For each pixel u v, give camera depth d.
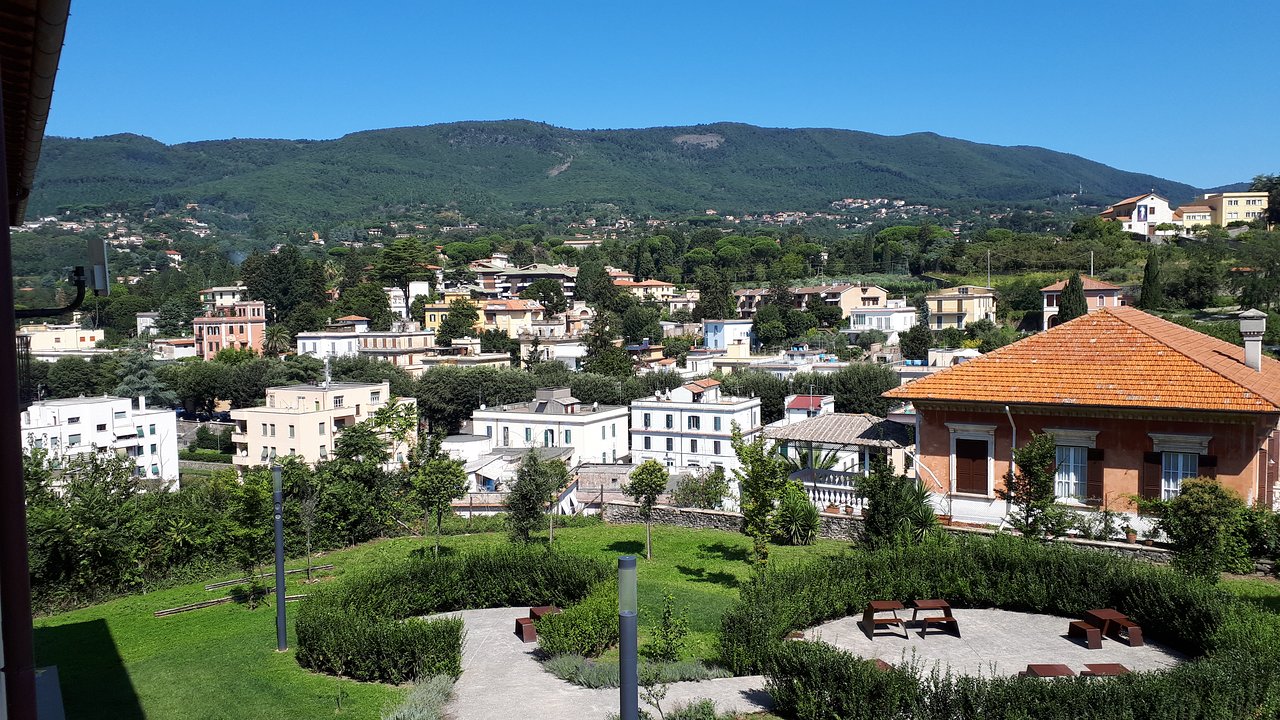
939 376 27.12
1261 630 14.58
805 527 26.59
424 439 29.19
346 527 29.03
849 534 26.44
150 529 25.05
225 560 26.27
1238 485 22.56
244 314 146.62
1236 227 166.25
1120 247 156.12
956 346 118.31
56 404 71.56
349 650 15.97
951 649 16.59
